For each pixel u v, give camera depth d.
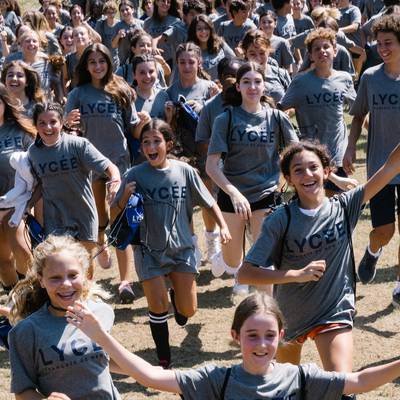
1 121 21.16
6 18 45.94
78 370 11.54
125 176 18.42
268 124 19.58
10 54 31.20
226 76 21.42
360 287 22.05
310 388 10.80
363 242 25.59
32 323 11.55
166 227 17.98
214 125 19.47
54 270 11.44
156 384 10.59
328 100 22.53
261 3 51.50
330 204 13.97
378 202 20.06
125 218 17.77
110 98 23.02
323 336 13.79
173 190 18.14
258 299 10.76
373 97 20.00
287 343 14.24
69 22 49.28
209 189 23.39
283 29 41.81
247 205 18.02
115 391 11.93
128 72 27.70
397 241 25.17
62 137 19.83
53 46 35.66
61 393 11.22
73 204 20.16
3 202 19.91
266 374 10.74
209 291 22.61
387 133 20.06
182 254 18.20
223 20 36.59
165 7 38.28
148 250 17.94
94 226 20.48
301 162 13.73
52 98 29.67
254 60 25.17
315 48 22.39
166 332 17.92
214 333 19.92
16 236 20.88
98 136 23.14
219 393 10.69
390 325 19.73
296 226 13.78
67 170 19.83
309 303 13.88
